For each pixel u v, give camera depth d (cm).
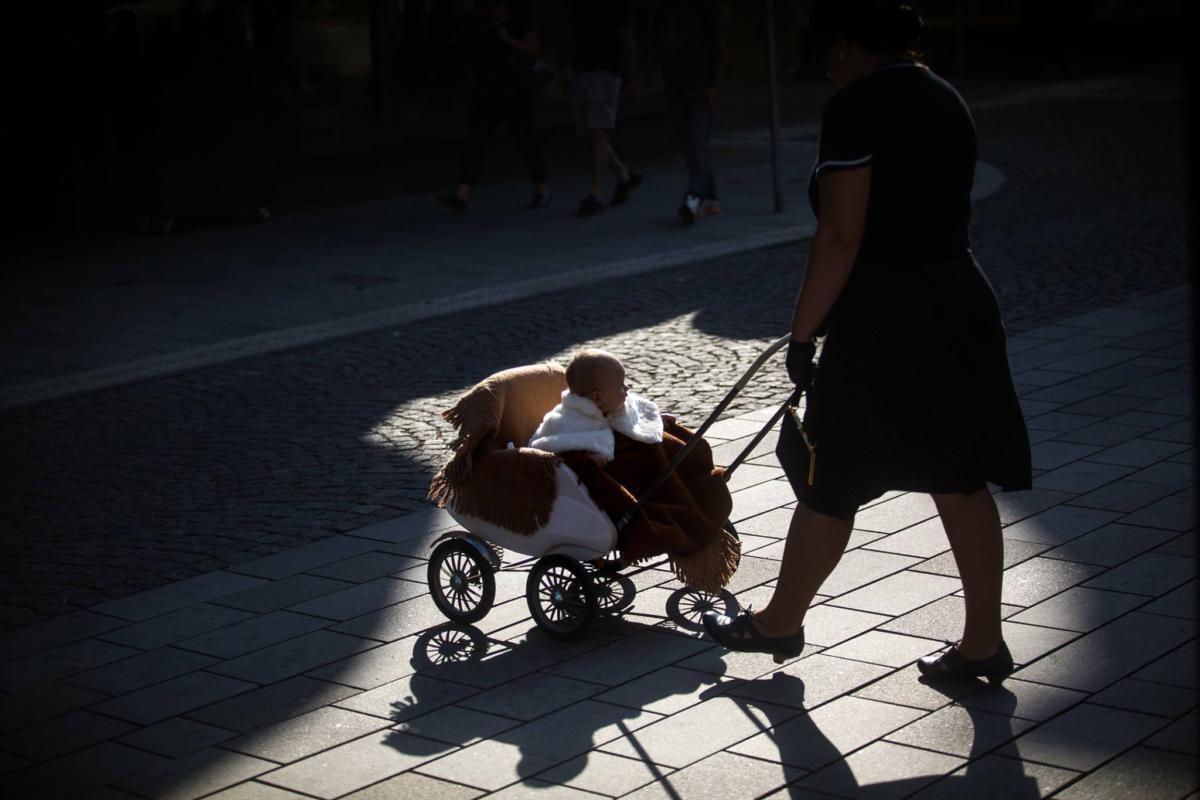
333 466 703
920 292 405
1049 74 2716
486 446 502
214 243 1366
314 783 396
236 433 771
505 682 457
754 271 1139
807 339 415
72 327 1041
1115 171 1552
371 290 1129
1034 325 910
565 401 494
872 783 379
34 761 418
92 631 515
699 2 1333
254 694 457
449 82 1739
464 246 1307
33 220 1443
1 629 521
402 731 426
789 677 447
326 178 1602
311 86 1600
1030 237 1214
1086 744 393
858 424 414
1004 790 371
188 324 1037
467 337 966
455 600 526
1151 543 541
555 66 1872
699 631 490
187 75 1394
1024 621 476
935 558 538
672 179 1672
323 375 887
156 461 728
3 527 638
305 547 591
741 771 390
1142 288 1000
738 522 597
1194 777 372
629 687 448
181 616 525
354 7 1627
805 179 1623
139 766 412
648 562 557
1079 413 718
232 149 1432
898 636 473
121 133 1412
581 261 1210
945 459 412
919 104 399
